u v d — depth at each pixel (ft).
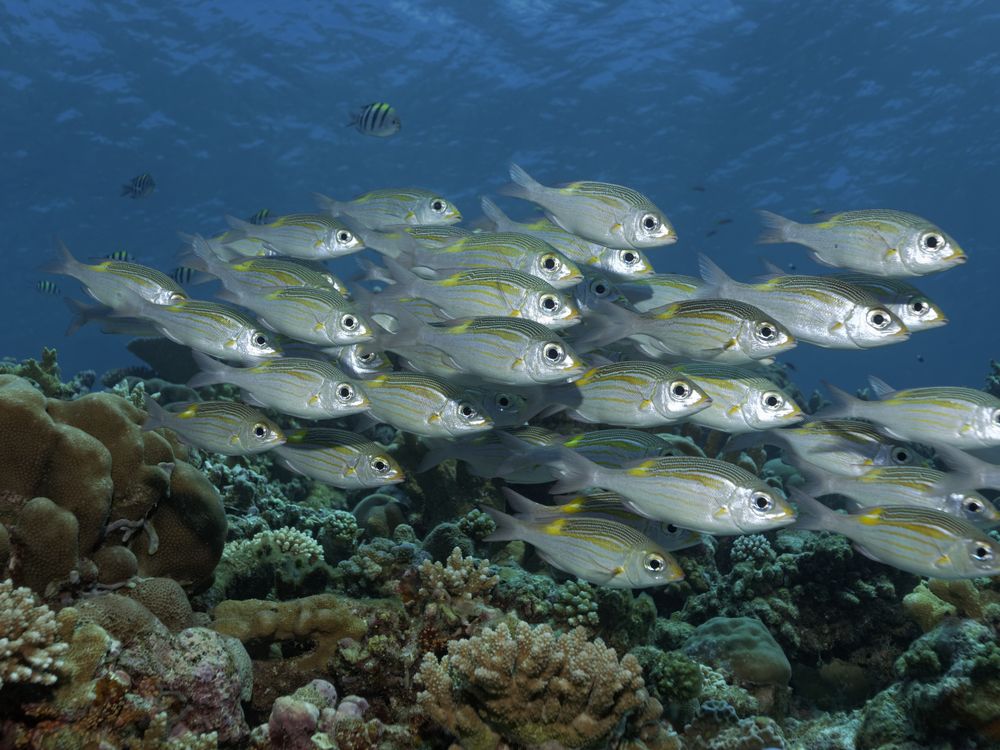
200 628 1.99
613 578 2.45
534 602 2.63
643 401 2.80
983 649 2.43
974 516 2.73
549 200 3.31
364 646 2.30
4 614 1.64
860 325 2.90
